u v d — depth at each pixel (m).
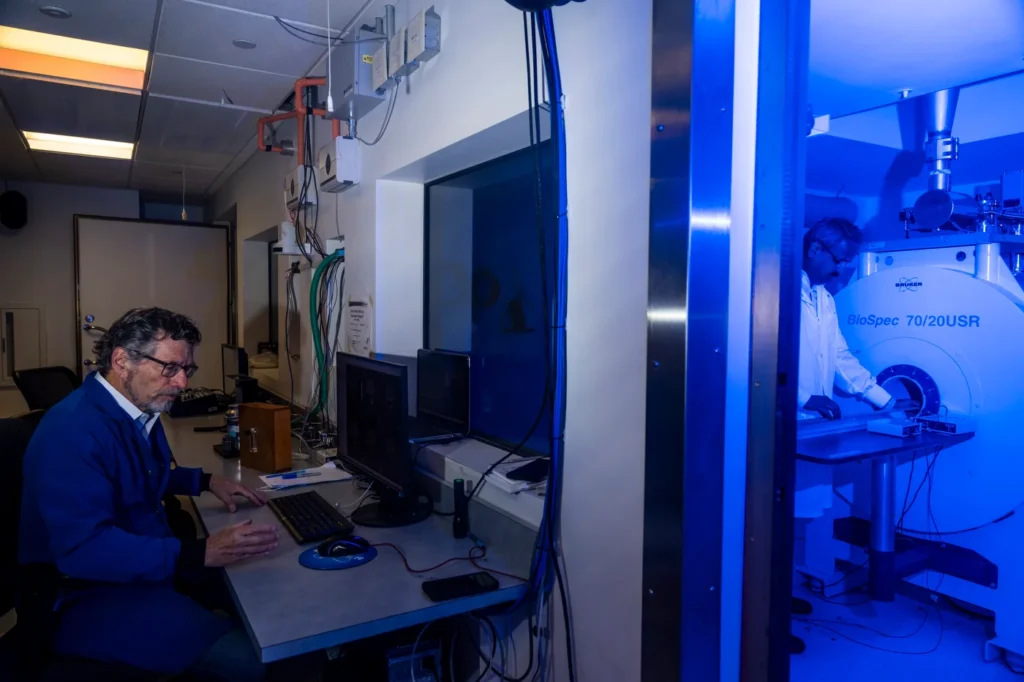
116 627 1.49
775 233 1.17
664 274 1.18
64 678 1.42
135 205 6.07
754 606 1.20
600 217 1.38
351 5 2.38
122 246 5.67
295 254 3.40
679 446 1.16
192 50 2.79
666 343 1.18
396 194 2.57
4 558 1.55
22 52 2.99
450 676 1.81
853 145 2.78
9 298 5.62
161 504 1.76
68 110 3.60
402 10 2.22
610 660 1.37
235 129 3.98
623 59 1.31
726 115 1.17
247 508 2.02
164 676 1.50
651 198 1.21
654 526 1.21
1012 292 2.47
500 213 2.28
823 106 2.33
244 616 1.33
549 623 1.56
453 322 2.51
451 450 2.08
